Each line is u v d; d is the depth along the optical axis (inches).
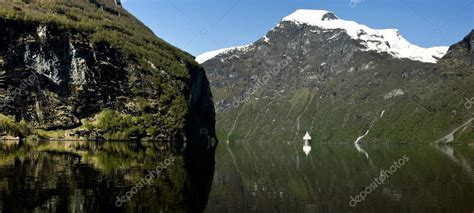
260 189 3019.2
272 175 3897.6
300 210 2356.1
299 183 3368.6
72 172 3228.3
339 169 4584.2
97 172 3307.1
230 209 2305.6
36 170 3243.1
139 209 2117.4
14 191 2381.9
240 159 6186.0
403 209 2377.0
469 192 2913.4
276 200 2615.7
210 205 2364.7
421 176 3816.4
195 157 5708.7
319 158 6909.5
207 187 2965.1
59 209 2016.5
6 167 3353.8
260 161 5871.1
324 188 3107.8
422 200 2628.0
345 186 3208.7
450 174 3991.1
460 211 2324.1
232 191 2871.6
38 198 2225.6
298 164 5349.4
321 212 2309.3
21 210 1963.6
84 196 2338.8
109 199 2305.6
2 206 2018.9
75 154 4968.0
